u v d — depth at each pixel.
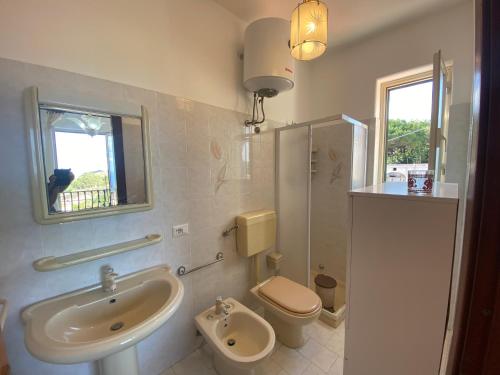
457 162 1.68
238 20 1.74
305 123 1.91
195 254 1.58
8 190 0.94
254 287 1.79
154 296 1.23
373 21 1.83
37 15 0.97
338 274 2.38
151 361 1.42
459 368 0.33
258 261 1.97
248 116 1.86
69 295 1.08
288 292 1.63
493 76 0.27
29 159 0.96
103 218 1.18
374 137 2.11
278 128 2.09
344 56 2.25
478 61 0.31
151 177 1.28
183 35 1.44
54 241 1.05
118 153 1.17
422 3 1.63
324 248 2.48
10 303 0.97
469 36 1.62
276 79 1.54
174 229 1.46
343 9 1.68
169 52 1.38
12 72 0.93
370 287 0.83
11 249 0.96
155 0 1.32
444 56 1.72
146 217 1.34
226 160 1.73
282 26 1.53
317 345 1.66
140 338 0.86
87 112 1.07
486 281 0.29
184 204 1.50
